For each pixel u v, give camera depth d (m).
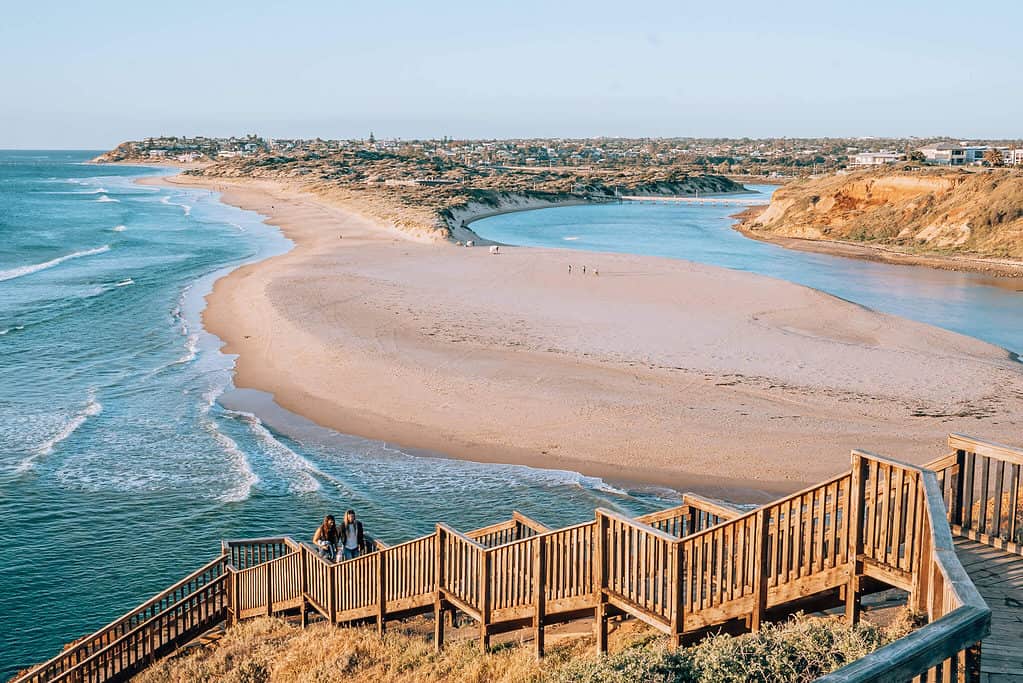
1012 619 7.19
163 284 56.59
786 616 8.81
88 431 27.75
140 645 15.05
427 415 29.48
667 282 57.19
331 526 14.80
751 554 8.69
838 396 31.16
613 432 27.55
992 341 43.56
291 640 13.07
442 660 11.07
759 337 40.50
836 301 50.78
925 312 51.59
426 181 183.38
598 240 96.19
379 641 12.18
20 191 175.25
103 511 21.64
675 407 29.81
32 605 17.38
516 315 45.19
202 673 12.42
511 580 10.68
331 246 79.75
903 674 4.29
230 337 41.19
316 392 32.19
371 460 25.64
